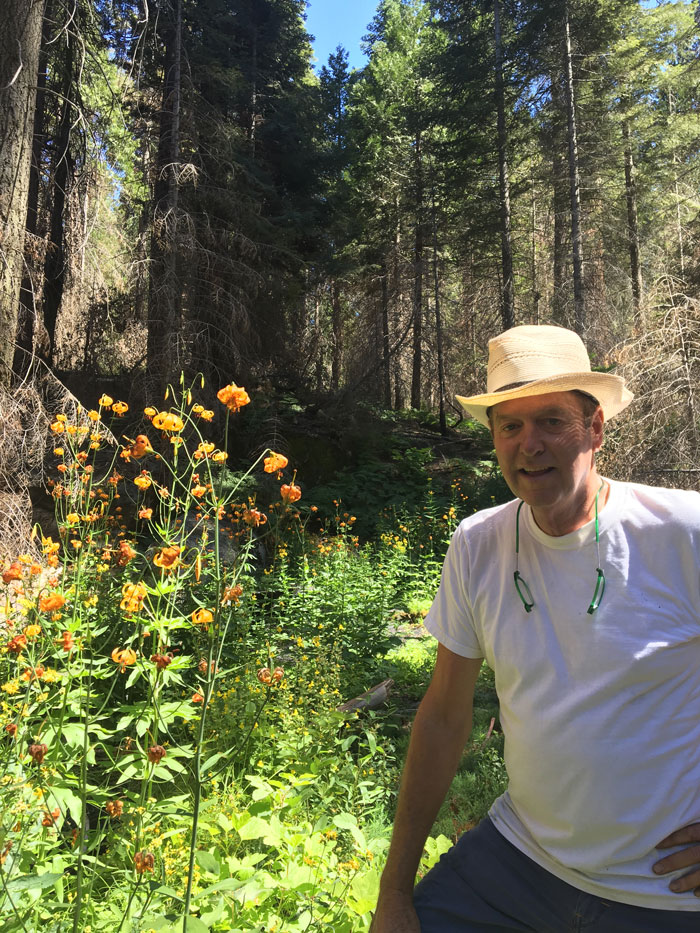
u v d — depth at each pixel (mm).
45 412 6402
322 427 15258
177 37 10961
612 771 1503
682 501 1544
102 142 8922
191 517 6668
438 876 1809
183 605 4059
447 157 19844
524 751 1616
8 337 6484
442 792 1822
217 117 12297
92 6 8719
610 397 1592
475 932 1713
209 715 3732
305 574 7109
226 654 4871
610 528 1548
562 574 1573
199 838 2676
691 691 1521
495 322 22734
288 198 15859
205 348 11172
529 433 1568
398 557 9688
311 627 6230
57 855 2213
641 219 22812
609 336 15078
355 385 17609
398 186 23797
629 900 1515
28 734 2361
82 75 9070
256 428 12469
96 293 10117
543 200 21875
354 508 13008
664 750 1498
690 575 1504
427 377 25172
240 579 5613
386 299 23375
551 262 24000
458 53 18516
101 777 3102
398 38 28375
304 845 2410
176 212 10539
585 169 17938
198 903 2127
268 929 2033
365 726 4938
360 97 25438
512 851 1697
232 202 11859
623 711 1509
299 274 15414
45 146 10531
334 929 2074
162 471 8523
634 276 21812
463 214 20875
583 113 18594
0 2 6566
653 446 7055
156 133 11555
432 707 1840
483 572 1708
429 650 7098
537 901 1639
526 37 17203
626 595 1521
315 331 20219
